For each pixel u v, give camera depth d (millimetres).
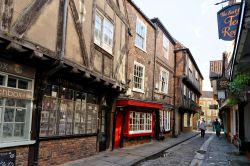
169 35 19562
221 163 9328
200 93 36562
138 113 13734
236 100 10367
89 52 8203
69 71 7176
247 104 12133
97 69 8773
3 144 5555
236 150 13125
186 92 25406
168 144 14922
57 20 6656
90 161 8438
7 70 5711
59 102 7609
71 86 8172
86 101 9219
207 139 20547
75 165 7664
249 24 5504
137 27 14000
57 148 7457
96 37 8852
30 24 5719
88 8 8219
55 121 7402
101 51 9125
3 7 5020
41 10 6086
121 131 12227
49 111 7164
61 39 6719
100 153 10141
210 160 9961
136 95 13617
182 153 11922
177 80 21641
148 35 15484
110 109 11344
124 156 9828
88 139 9250
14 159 5910
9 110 5961
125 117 12383
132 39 13281
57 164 7453
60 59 6551
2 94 5629
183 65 21594
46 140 6996
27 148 6344
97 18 8961
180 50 21797
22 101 6336
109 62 9820
